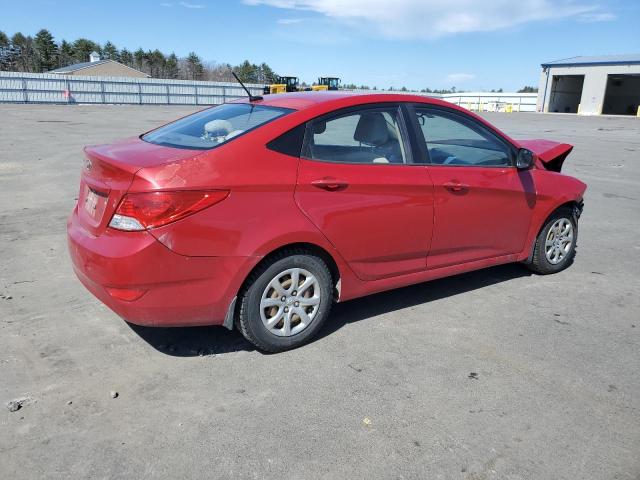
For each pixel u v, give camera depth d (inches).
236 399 115.8
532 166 176.4
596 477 94.8
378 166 143.1
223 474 93.7
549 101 2139.5
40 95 1771.7
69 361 129.6
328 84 1823.3
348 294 145.5
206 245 118.4
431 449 101.0
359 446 101.4
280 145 129.3
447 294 178.5
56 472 93.4
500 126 1133.7
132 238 114.7
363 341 143.7
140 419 108.3
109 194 118.3
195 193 116.2
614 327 155.0
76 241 125.2
